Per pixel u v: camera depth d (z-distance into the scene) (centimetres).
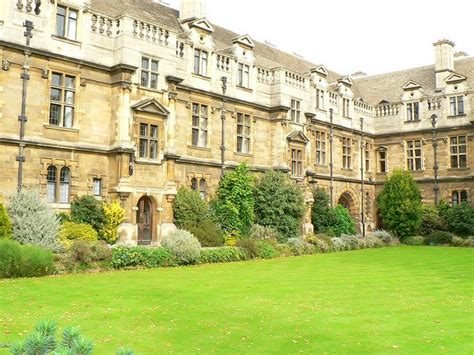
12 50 2125
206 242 2566
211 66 3077
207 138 3014
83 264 1816
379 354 820
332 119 4062
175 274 1798
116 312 1118
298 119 3597
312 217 3597
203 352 827
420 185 4247
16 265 1600
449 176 4081
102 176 2428
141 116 2519
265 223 3041
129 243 2358
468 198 3978
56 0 2292
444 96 4162
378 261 2398
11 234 1836
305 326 1014
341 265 2203
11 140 2092
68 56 2305
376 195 4512
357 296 1373
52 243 1878
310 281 1664
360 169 4400
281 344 878
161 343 880
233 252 2394
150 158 2547
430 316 1115
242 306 1214
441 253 2883
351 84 4359
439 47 4375
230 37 3722
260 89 3406
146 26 2591
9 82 2112
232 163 3136
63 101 2305
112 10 2798
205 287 1498
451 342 894
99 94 2444
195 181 2936
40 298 1250
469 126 4000
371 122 4588
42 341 362
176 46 2825
